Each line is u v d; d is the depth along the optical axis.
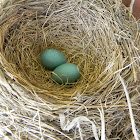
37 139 0.19
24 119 0.18
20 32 0.24
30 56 0.25
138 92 0.19
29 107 0.18
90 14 0.25
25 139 0.19
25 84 0.19
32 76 0.23
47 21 0.26
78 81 0.23
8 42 0.23
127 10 0.25
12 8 0.23
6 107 0.18
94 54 0.25
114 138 0.19
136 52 0.22
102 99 0.19
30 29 0.25
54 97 0.19
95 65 0.24
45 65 0.24
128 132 0.20
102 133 0.17
